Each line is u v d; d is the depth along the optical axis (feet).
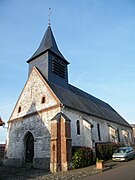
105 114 86.02
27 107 65.26
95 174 38.32
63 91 67.00
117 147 72.84
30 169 50.39
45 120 56.44
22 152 60.39
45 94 60.18
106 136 76.89
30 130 60.03
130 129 106.32
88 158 53.62
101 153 61.87
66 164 46.24
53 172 44.21
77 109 61.31
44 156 52.19
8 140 68.44
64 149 47.85
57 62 70.23
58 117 51.26
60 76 70.44
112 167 47.42
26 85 69.56
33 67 69.82
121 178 32.40
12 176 39.17
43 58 68.44
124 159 57.88
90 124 60.64
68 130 50.47
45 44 74.43
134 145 101.55
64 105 55.47
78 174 39.01
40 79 64.23
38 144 55.47
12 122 69.82
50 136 52.65
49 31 79.36
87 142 59.47
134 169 41.86
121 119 104.27
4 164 65.87
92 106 81.30
